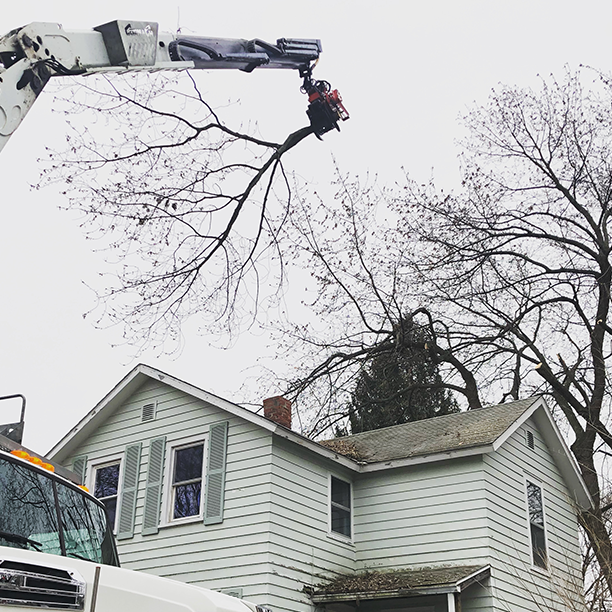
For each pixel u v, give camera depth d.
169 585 5.09
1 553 4.45
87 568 4.85
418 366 25.38
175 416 16.75
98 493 17.33
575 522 19.11
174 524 15.70
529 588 16.02
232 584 14.56
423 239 24.09
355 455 17.52
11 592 4.36
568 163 23.88
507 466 16.89
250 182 15.48
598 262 23.67
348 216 22.94
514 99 24.05
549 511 18.12
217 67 10.70
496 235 24.23
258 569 14.36
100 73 7.89
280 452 15.39
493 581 14.96
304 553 15.20
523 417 17.33
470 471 16.00
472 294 23.77
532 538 17.11
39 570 4.53
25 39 7.04
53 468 5.75
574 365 22.98
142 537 16.09
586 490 19.06
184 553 15.39
